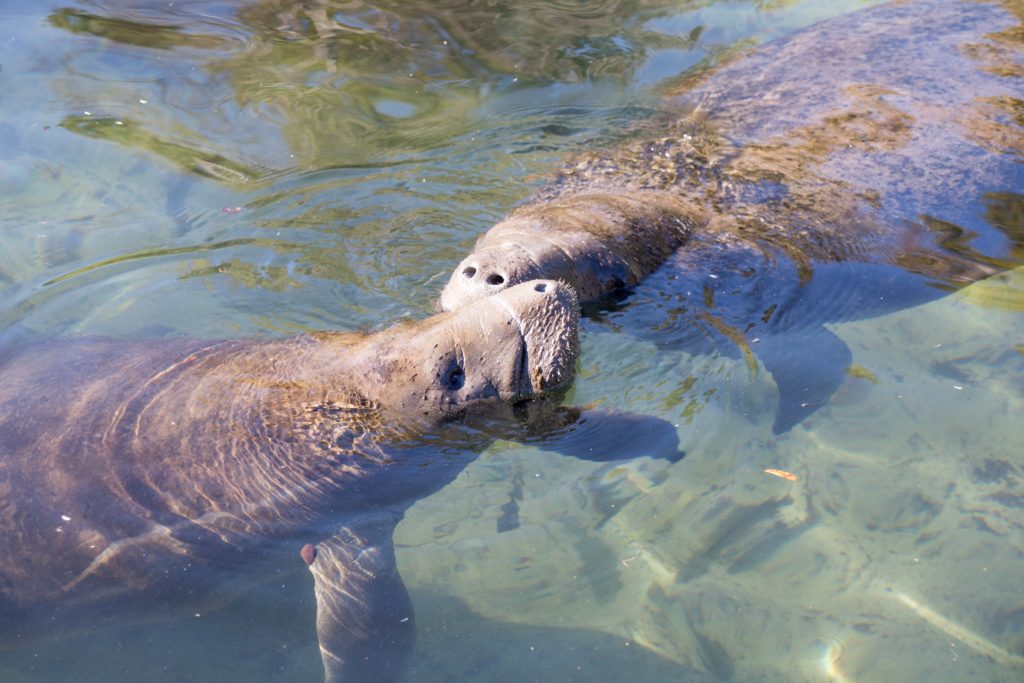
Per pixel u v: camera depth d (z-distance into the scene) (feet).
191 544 7.17
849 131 10.44
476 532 7.41
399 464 7.63
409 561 7.29
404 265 9.20
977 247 9.36
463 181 10.27
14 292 9.06
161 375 7.73
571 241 8.71
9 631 6.95
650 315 8.66
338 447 7.55
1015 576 7.10
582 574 7.18
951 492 7.57
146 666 6.88
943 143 10.21
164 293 8.95
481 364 7.66
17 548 6.92
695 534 7.36
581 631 6.93
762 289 8.92
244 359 7.92
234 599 7.13
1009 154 10.09
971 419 8.04
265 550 7.29
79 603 7.01
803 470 7.70
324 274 9.12
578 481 7.64
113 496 7.11
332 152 10.74
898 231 9.46
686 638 6.88
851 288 9.01
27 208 10.03
